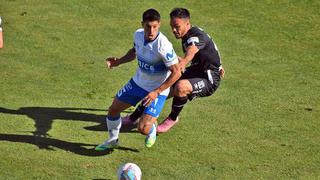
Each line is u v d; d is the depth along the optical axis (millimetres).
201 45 26750
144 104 23938
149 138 25500
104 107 29828
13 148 25672
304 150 26391
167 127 27266
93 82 32438
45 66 34000
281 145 26750
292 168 25000
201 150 26172
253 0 45250
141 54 24891
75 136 26984
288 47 38031
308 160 25625
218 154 25906
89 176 23891
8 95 30438
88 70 33812
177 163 25094
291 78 33844
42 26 39438
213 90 27969
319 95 31812
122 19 41188
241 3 44688
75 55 35688
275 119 29125
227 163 25219
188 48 26469
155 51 24344
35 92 30922
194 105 30359
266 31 40344
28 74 32906
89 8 42750
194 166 24906
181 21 26594
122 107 25547
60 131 27344
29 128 27438
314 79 33750
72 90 31391
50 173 23969
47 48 36344
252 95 31641
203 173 24422
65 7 42750
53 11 41969
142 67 25312
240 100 31062
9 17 40531
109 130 25562
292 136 27562
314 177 24406
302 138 27406
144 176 24047
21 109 29125
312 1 45188
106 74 33469
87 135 27141
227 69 34688
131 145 26406
